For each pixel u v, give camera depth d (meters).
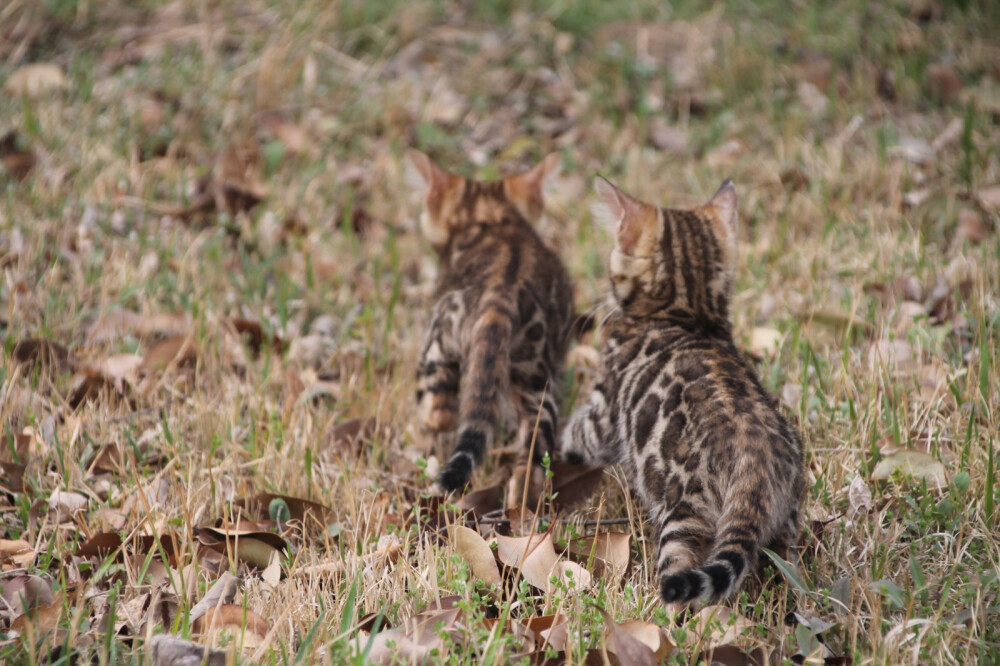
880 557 7.93
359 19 18.94
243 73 17.27
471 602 7.06
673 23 19.22
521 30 18.95
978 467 8.78
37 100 16.19
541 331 9.87
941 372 10.05
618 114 16.75
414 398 10.79
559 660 6.64
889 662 6.58
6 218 13.16
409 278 13.24
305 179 14.98
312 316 12.35
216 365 10.95
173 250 13.02
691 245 9.12
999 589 7.42
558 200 14.67
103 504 8.74
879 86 17.19
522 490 9.18
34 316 11.53
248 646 6.81
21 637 6.77
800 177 14.42
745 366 8.31
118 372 10.65
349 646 6.38
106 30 18.53
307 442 9.55
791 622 7.32
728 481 7.32
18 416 9.95
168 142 15.62
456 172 15.53
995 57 17.62
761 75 17.45
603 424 8.92
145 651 6.50
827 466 8.96
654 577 7.96
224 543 8.11
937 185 13.95
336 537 8.59
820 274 12.39
